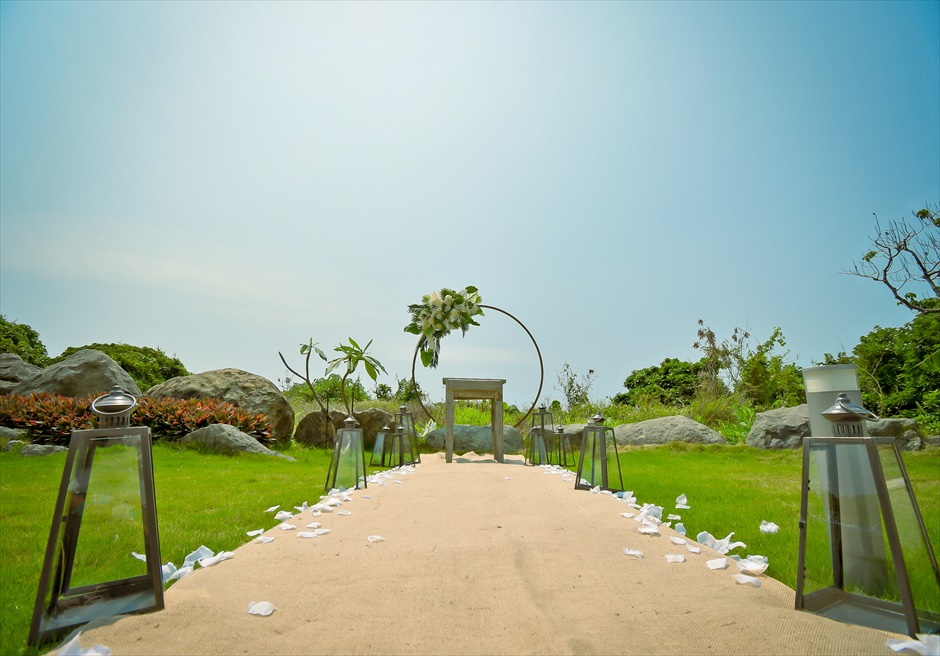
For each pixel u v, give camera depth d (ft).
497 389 23.73
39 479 15.51
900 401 40.16
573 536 8.55
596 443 13.56
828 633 5.02
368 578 6.47
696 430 29.71
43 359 61.36
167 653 4.53
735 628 5.13
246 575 6.49
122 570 5.35
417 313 26.89
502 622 5.30
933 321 38.34
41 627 4.87
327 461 23.27
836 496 5.68
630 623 5.25
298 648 4.71
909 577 5.13
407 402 43.06
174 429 25.77
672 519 10.46
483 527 9.16
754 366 44.42
